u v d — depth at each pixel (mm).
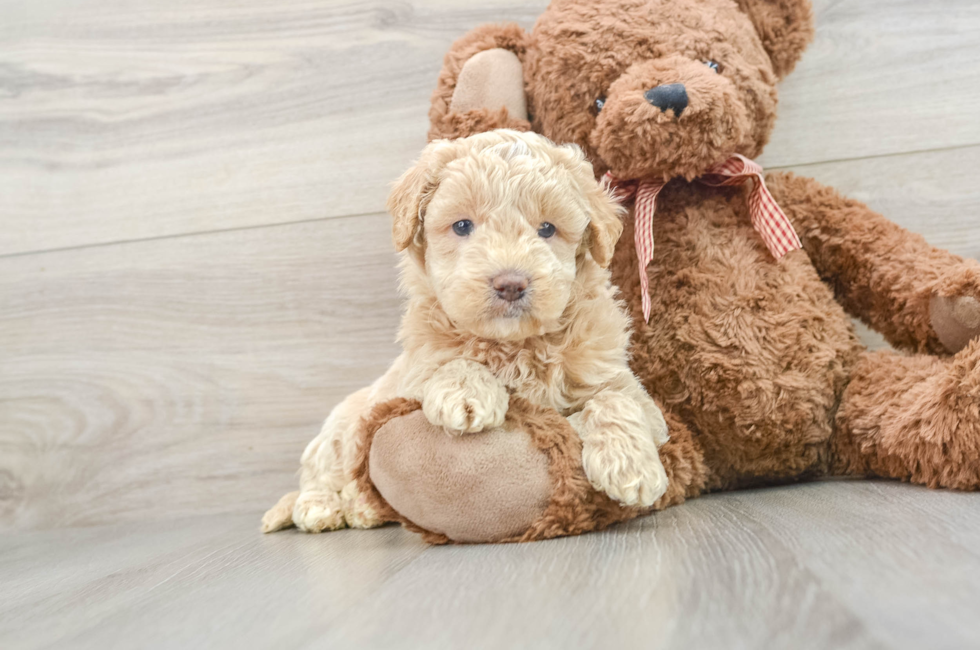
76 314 1778
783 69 1444
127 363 1763
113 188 1778
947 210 1543
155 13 1767
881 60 1559
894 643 463
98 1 1779
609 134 1202
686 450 1166
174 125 1764
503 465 936
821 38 1572
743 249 1288
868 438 1186
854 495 1054
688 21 1268
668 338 1254
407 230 1032
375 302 1706
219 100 1752
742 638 505
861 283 1333
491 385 976
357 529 1314
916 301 1244
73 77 1789
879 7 1555
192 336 1748
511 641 542
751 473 1290
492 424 952
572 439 956
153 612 769
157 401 1751
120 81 1778
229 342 1737
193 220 1757
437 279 998
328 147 1724
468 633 569
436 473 941
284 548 1127
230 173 1748
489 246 948
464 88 1364
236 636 637
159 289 1761
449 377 968
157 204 1766
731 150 1232
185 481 1737
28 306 1789
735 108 1183
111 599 877
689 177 1249
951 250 1540
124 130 1776
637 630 542
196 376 1743
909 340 1301
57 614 822
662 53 1244
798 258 1332
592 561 774
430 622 607
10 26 1795
